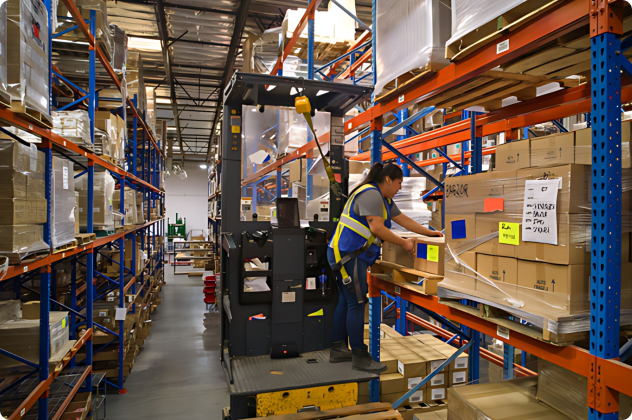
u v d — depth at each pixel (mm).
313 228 3260
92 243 3564
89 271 3623
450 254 2168
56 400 2943
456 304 2088
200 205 22422
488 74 2035
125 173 4895
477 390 2057
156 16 7605
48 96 2480
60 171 2670
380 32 2695
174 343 6266
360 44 5148
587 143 1639
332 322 3227
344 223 2783
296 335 3178
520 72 2053
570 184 1468
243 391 2473
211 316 7910
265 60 6422
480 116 3000
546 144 1833
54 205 2547
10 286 3453
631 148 1605
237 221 3213
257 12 8188
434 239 2609
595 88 1349
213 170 13148
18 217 2055
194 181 22453
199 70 11273
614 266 1332
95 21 3793
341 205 3436
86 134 3365
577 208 1480
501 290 1792
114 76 4430
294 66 5793
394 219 2930
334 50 5668
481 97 2486
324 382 2625
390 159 5352
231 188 3197
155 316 7895
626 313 1526
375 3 2871
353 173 5383
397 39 2449
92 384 3711
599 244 1340
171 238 18203
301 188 5770
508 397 1970
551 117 2652
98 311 4762
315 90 3115
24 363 2471
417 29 2205
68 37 3732
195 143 20797
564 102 2369
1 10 1829
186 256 15617
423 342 3789
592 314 1363
